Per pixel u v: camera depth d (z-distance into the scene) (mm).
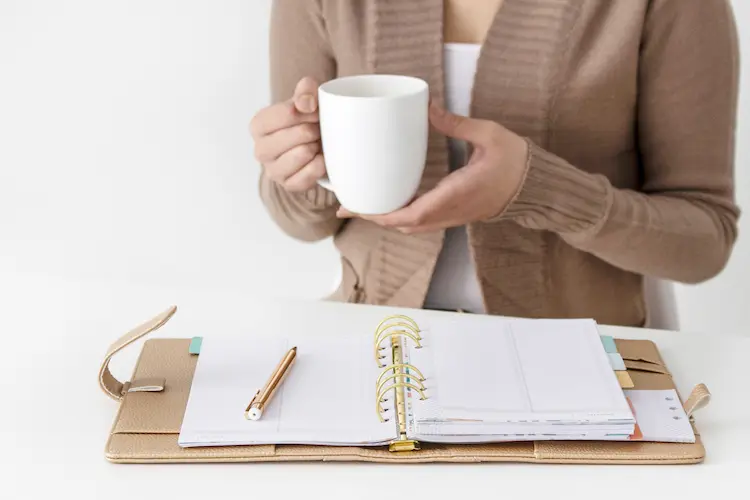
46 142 1725
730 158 1005
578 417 661
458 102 1039
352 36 1035
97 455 668
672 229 928
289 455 655
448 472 653
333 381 733
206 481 638
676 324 1171
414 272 1055
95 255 1816
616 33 968
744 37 1475
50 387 760
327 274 1784
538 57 974
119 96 1673
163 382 733
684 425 692
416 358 754
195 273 1819
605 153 1027
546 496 625
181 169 1727
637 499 623
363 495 624
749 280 1629
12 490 625
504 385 708
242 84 1631
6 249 1813
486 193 803
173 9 1593
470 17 1016
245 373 746
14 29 1635
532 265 1031
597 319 1081
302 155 789
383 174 715
